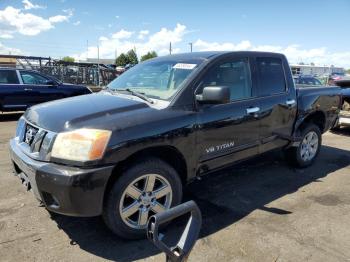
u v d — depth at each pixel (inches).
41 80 439.8
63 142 112.0
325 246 123.6
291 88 193.6
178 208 60.7
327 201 163.9
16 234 128.6
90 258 115.2
